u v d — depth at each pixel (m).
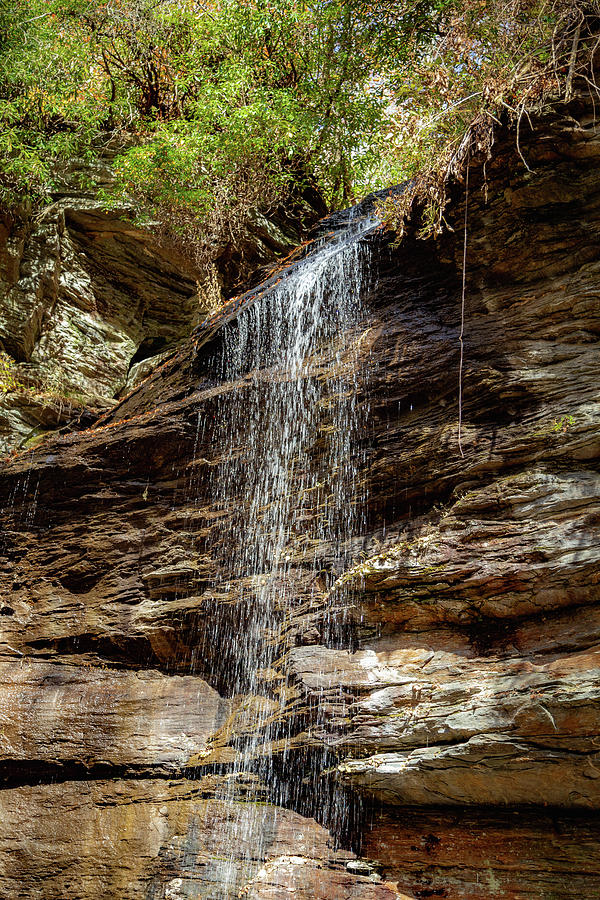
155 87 14.78
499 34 6.43
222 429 8.23
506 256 6.62
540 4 6.25
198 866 5.66
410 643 5.55
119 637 7.56
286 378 7.85
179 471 8.38
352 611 5.96
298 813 5.49
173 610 7.44
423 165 6.84
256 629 6.77
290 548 6.95
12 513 9.09
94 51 14.16
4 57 13.01
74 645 7.82
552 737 4.38
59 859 6.20
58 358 12.64
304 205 15.01
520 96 6.27
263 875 5.29
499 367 6.21
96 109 14.05
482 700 4.77
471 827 4.79
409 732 5.01
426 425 6.52
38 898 6.05
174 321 14.19
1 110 12.87
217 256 13.60
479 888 4.54
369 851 5.05
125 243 13.64
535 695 4.51
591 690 4.30
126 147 14.01
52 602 8.27
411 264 7.47
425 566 5.65
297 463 7.38
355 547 6.40
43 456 9.39
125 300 13.79
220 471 8.04
